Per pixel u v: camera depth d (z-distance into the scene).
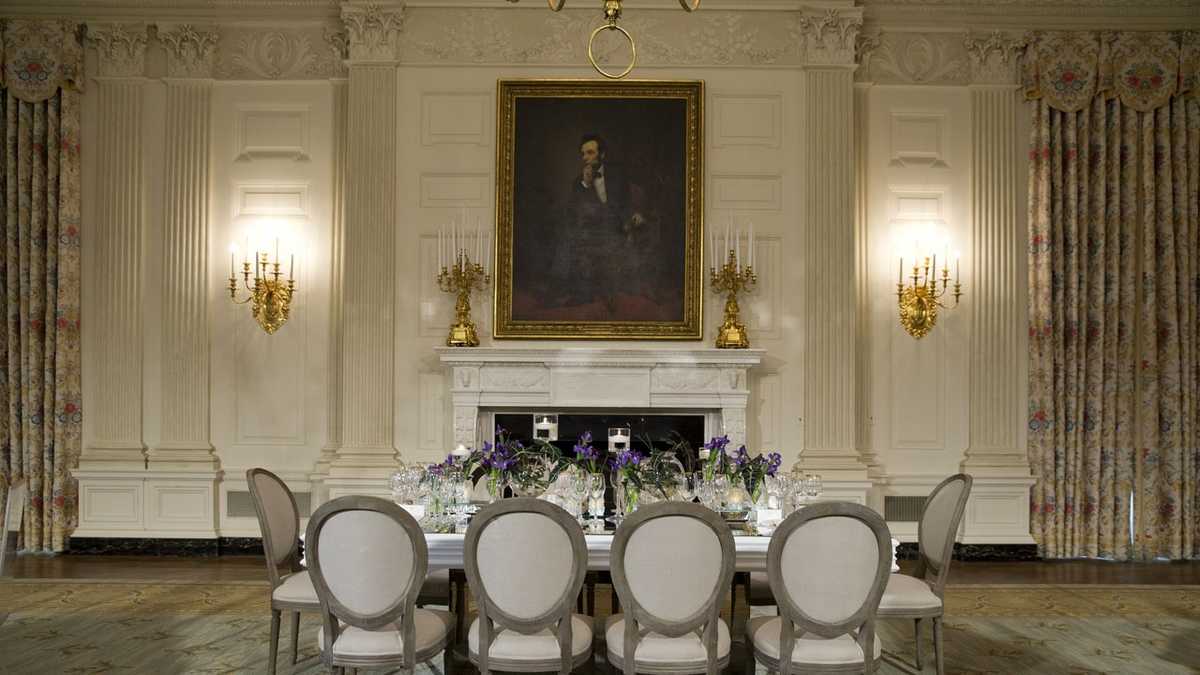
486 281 7.16
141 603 5.68
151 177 7.31
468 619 5.18
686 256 7.11
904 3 7.29
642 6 7.18
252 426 7.25
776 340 7.15
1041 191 7.23
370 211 7.11
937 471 7.26
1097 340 7.21
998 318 7.26
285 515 4.55
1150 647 4.93
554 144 7.17
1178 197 7.25
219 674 4.41
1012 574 6.67
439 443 7.09
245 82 7.32
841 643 3.62
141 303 7.27
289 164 7.31
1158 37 7.24
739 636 4.92
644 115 7.18
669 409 7.05
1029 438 7.24
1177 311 7.25
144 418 7.27
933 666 4.61
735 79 7.20
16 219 7.26
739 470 4.47
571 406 6.94
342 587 3.67
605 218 7.14
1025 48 7.30
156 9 7.28
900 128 7.34
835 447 7.07
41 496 7.22
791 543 3.57
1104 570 6.82
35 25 7.21
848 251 7.12
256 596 5.86
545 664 3.57
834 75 7.15
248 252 7.27
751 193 7.18
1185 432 7.21
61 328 7.19
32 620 5.31
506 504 3.52
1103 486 7.23
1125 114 7.29
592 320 7.11
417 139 7.18
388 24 7.14
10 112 7.22
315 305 7.28
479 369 6.92
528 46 7.18
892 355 7.30
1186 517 7.20
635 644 3.56
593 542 4.13
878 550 3.58
